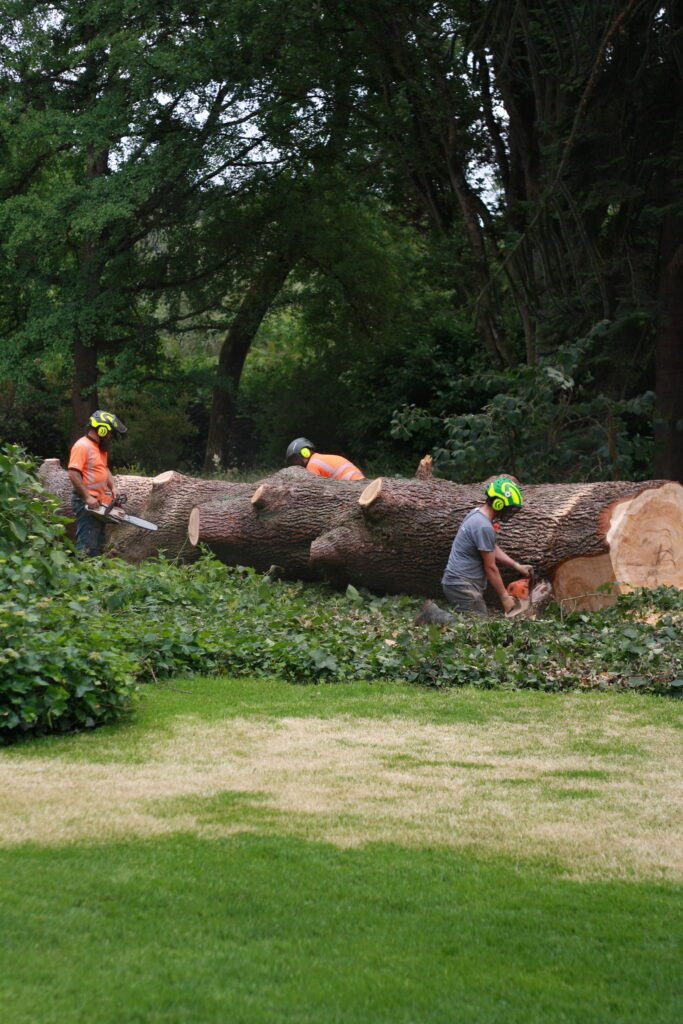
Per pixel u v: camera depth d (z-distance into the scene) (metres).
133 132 32.34
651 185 20.58
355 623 11.31
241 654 9.90
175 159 31.88
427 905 4.48
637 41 19.25
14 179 35.75
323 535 13.90
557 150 20.03
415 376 32.94
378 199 33.81
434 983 3.76
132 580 11.55
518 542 12.11
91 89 33.62
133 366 34.38
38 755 6.75
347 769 6.63
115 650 8.15
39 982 3.64
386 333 36.91
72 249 35.47
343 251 37.00
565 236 20.44
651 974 3.88
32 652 7.35
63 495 17.67
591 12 18.77
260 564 15.38
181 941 4.03
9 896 4.37
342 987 3.70
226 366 38.03
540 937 4.19
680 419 20.44
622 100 19.69
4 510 10.39
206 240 34.81
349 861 4.98
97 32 32.38
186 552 15.88
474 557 11.57
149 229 33.88
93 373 35.06
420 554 13.27
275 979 3.75
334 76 28.31
